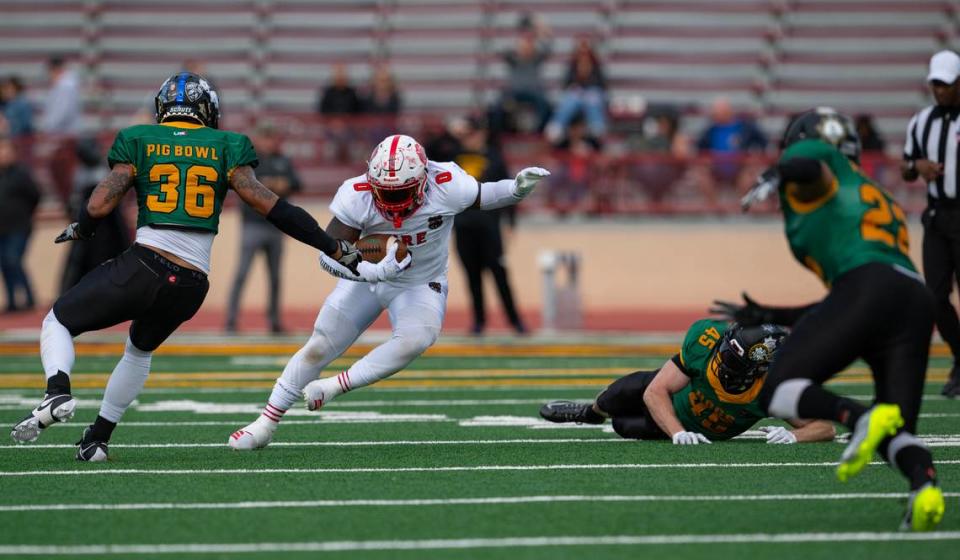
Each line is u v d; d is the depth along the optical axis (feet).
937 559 62.08
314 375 94.27
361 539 66.23
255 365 161.38
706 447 96.12
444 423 112.78
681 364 96.17
